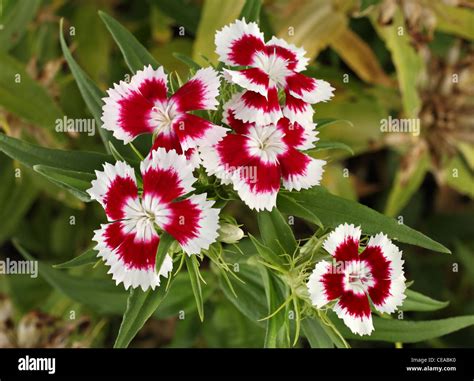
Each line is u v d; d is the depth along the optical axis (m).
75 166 0.36
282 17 0.44
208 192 0.36
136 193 0.34
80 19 0.47
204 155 0.35
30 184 0.46
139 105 0.35
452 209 0.51
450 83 0.46
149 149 0.37
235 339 0.42
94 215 0.48
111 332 0.45
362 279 0.35
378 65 0.45
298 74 0.36
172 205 0.34
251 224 0.46
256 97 0.35
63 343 0.44
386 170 0.50
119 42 0.37
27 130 0.44
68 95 0.46
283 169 0.35
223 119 0.35
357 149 0.46
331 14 0.45
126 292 0.41
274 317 0.36
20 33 0.44
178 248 0.35
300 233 0.44
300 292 0.36
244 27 0.36
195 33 0.45
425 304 0.38
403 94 0.44
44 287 0.47
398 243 0.49
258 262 0.37
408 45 0.45
